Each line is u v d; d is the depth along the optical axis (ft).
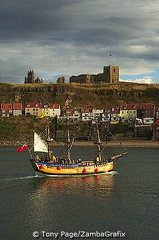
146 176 254.06
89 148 491.31
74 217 155.94
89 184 224.53
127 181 233.96
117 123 654.53
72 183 228.02
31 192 201.67
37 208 169.37
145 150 462.19
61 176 251.19
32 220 151.94
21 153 428.15
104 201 181.98
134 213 161.68
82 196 192.34
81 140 611.88
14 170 280.51
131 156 388.57
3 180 236.63
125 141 571.69
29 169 285.84
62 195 194.90
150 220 152.15
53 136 629.10
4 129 634.84
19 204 176.24
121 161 342.23
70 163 253.03
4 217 155.63
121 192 201.46
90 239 132.05
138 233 137.49
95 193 199.72
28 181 233.76
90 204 176.35
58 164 250.37
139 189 209.56
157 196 192.44
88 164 257.34
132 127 625.00
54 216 157.28
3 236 133.80
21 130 638.53
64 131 629.92
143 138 589.73
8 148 504.43
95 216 157.38
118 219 153.28
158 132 571.28
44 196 192.44
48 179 241.35
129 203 177.99
